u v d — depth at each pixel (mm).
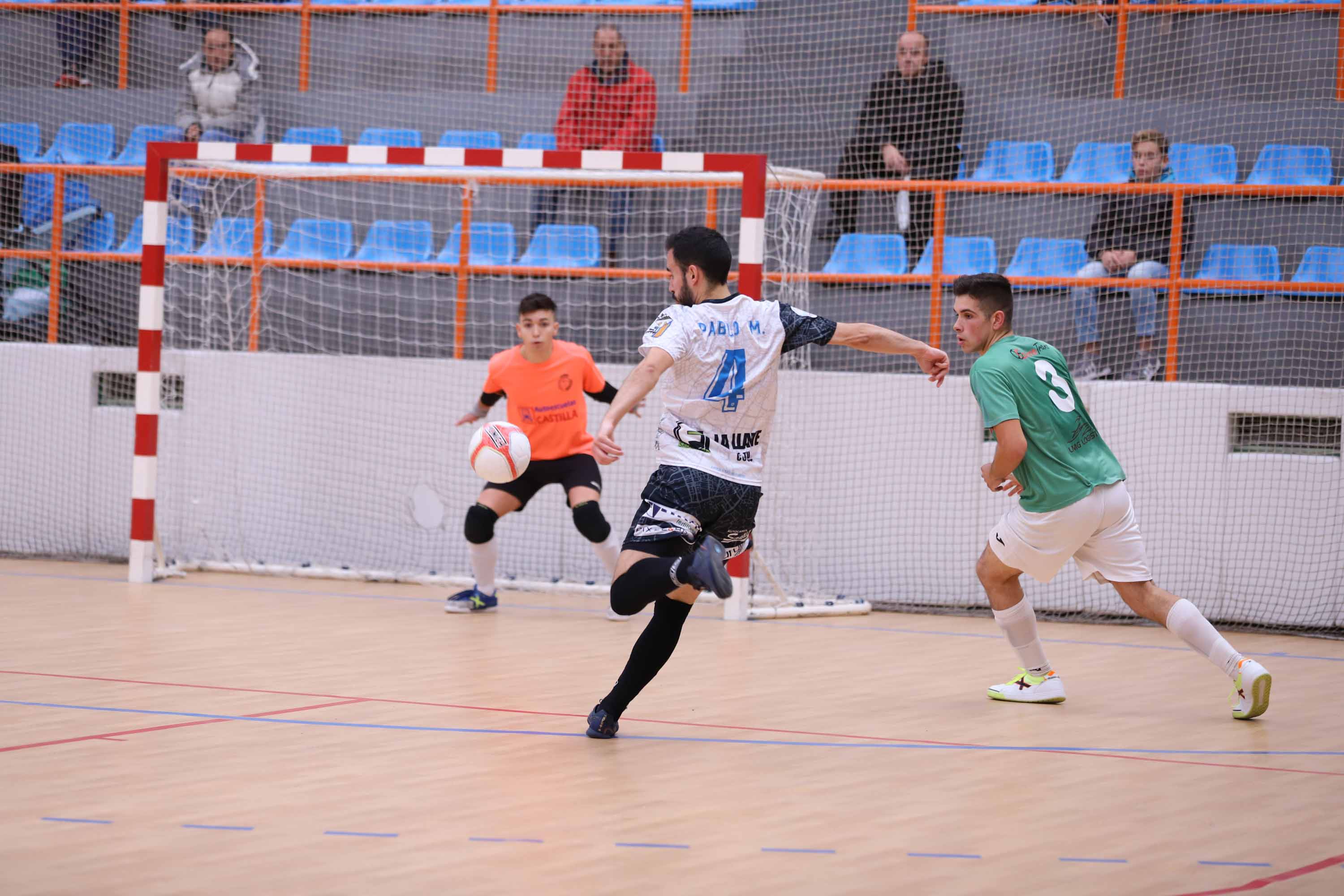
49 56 19281
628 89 17031
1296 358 13812
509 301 16109
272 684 8633
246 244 16828
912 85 16094
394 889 4594
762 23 17703
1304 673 10086
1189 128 16141
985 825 5582
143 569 13703
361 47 19125
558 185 15344
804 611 12852
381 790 5996
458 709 7926
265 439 15289
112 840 5117
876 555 13797
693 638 11234
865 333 7188
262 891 4551
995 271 15688
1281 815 5793
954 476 13523
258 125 18578
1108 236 14734
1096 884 4758
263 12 19234
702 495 6758
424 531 14992
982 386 8117
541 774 6375
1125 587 8414
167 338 15930
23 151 18844
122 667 9102
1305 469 12438
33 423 15609
